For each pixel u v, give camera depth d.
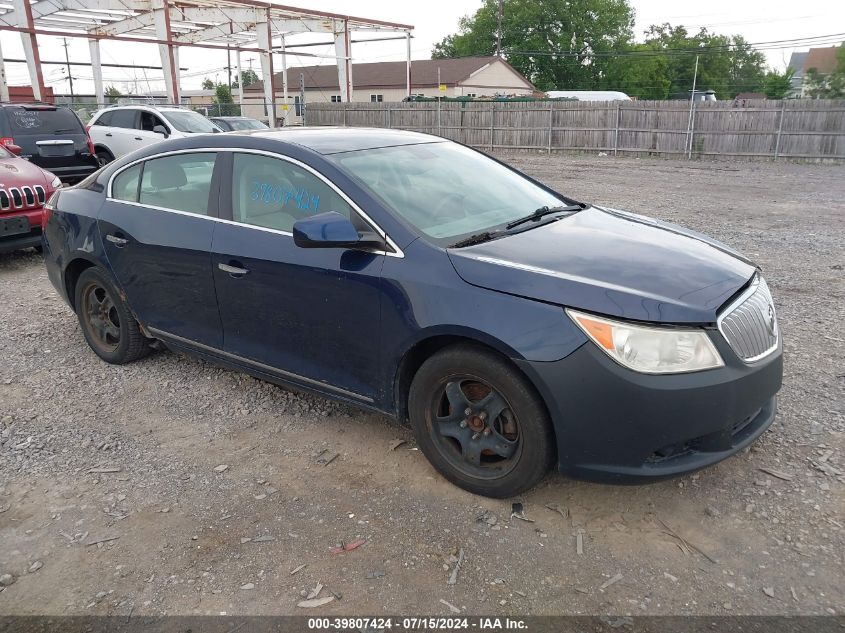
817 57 53.81
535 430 2.92
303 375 3.72
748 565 2.75
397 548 2.89
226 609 2.58
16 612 2.60
